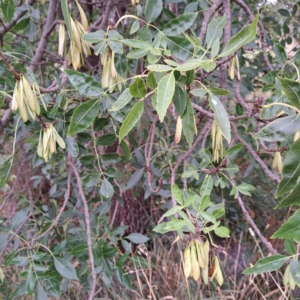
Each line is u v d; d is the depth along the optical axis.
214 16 1.30
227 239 3.15
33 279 1.23
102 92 0.95
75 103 1.30
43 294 1.24
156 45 0.91
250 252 3.00
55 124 1.32
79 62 1.01
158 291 2.56
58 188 2.48
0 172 1.11
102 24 1.38
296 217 0.63
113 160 1.36
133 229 2.94
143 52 0.87
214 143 1.01
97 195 1.83
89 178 1.36
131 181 1.60
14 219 1.36
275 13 2.64
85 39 0.96
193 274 0.79
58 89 1.12
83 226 1.71
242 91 2.13
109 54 0.98
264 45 1.51
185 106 0.77
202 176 1.67
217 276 0.85
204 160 1.17
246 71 2.28
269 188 3.38
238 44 0.67
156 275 2.68
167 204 1.77
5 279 2.26
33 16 1.64
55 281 1.29
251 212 3.27
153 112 1.91
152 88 0.69
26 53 1.84
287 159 0.64
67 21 0.77
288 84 0.64
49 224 1.52
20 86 0.83
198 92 0.76
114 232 1.56
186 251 0.80
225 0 1.22
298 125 0.73
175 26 0.98
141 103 0.70
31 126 1.33
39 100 1.08
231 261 2.94
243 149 1.78
